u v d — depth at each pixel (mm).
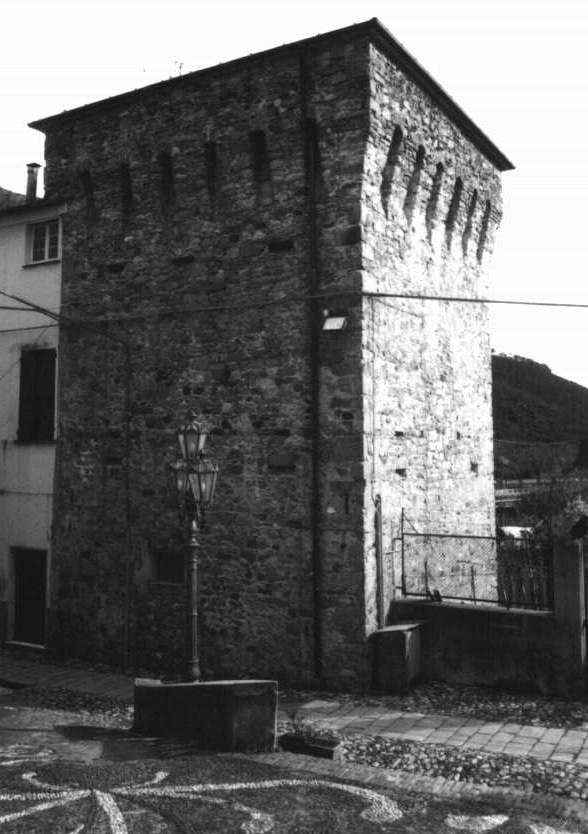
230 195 13344
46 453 15258
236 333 13180
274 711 8742
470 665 11766
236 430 13055
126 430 14281
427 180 14172
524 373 104312
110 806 6832
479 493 16953
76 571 14664
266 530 12641
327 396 12242
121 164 14398
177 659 13414
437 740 9398
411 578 13344
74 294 15039
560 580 11227
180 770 7848
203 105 13562
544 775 8102
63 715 10625
